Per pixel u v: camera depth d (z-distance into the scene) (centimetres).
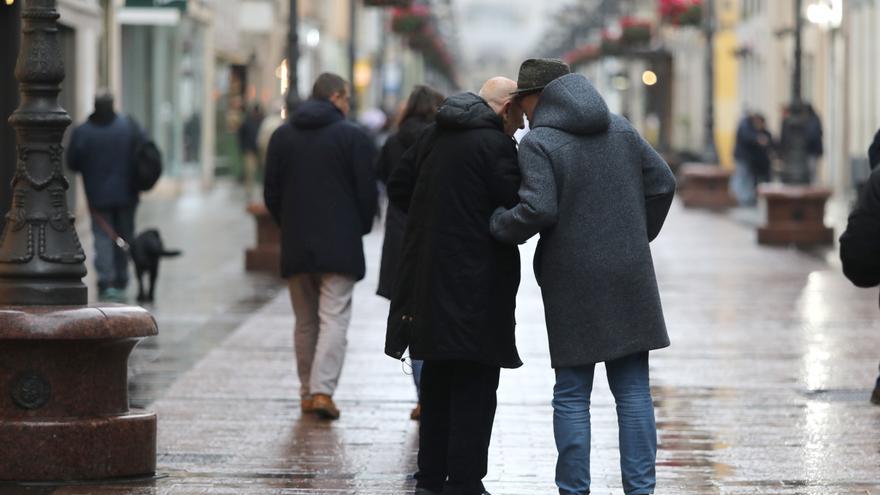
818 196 6794
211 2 12519
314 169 2772
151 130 10594
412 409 2905
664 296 4825
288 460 2438
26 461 2155
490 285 1998
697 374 3309
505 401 3002
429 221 2017
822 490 2230
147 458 2244
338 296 2797
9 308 2128
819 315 4338
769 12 14762
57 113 2153
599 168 1945
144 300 4619
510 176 1989
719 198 10125
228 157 13862
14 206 2166
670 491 2219
